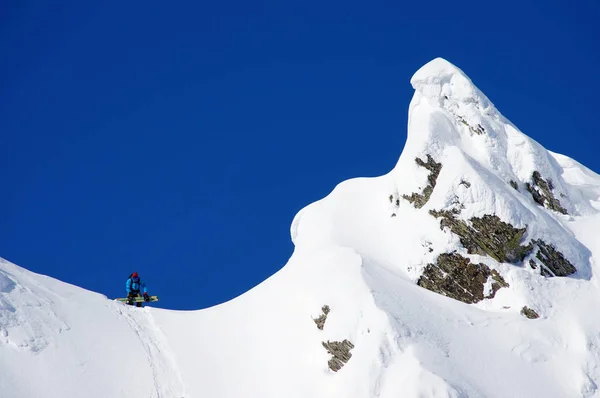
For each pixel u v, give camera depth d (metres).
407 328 47.12
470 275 52.88
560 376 46.62
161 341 54.31
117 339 53.00
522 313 50.53
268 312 54.47
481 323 49.69
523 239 53.44
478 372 45.81
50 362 48.75
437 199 55.59
